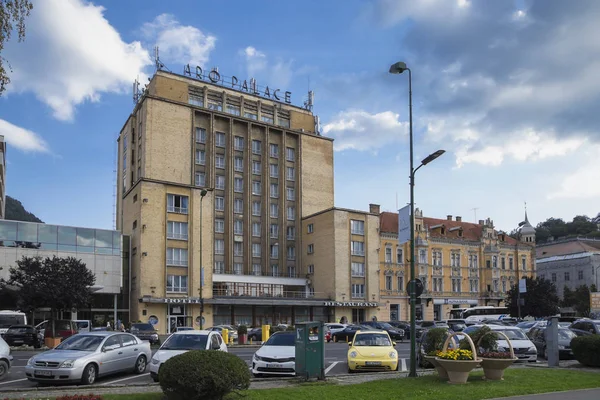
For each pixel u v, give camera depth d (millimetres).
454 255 89500
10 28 15859
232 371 12633
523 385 16953
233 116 80062
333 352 34781
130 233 66188
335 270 76375
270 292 75812
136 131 77375
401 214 22109
